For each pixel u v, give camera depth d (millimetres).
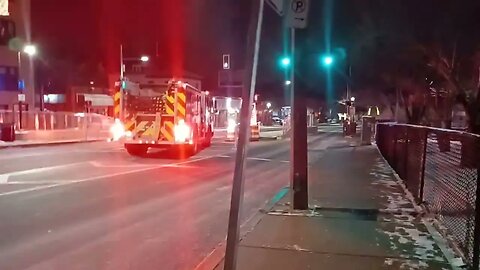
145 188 13039
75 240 7820
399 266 5801
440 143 8820
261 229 7539
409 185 11711
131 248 7395
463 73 22734
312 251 6398
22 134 37688
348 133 46688
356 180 13180
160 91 21844
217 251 6824
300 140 9000
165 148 24812
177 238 7980
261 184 14188
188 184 13781
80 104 79875
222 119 38906
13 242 7672
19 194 11945
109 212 9945
